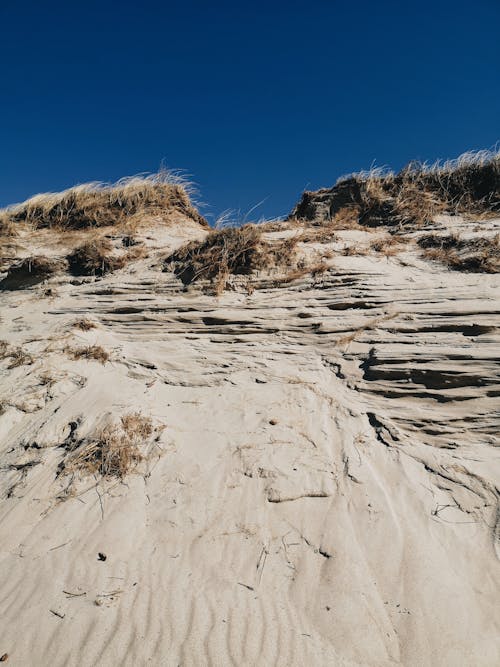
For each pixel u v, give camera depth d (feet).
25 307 22.49
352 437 14.10
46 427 15.17
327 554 11.00
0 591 10.63
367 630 9.49
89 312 21.22
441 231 23.31
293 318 18.90
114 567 11.01
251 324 18.99
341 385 16.06
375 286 19.22
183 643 9.39
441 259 20.77
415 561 10.73
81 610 10.10
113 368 17.89
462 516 11.74
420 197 26.30
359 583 10.33
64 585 10.65
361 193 27.40
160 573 10.84
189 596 10.29
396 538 11.28
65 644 9.46
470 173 27.07
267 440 14.08
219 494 12.62
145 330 19.80
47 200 30.48
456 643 9.19
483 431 13.75
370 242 23.11
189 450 14.06
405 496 12.30
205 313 19.71
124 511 12.40
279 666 8.95
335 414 14.97
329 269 20.47
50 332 20.07
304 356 17.49
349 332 17.83
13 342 19.71
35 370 17.80
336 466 13.25
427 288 18.63
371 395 15.47
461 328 16.40
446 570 10.56
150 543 11.55
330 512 12.00
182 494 12.71
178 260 23.04
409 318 17.43
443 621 9.56
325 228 25.20
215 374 17.16
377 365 16.03
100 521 12.19
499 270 19.04
